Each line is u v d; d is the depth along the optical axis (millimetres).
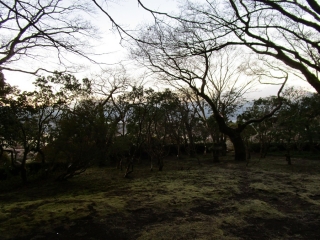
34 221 4750
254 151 19953
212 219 4988
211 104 15961
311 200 6328
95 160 9188
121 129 14305
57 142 8844
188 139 19156
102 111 10047
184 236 4172
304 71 7121
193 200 6320
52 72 7227
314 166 12414
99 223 4715
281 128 14516
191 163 15109
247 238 4125
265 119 16141
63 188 8438
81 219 4895
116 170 12617
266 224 4742
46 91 9188
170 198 6496
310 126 15469
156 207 5742
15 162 10219
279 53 7500
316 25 5633
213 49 6164
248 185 8188
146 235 4207
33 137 9656
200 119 18312
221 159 16750
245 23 6387
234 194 6988
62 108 9344
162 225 4668
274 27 6359
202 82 15789
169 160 16719
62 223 4691
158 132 14992
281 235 4254
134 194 7055
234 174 10578
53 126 9602
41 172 9992
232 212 5434
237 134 15750
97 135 9055
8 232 4254
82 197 6785
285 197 6656
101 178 10336
